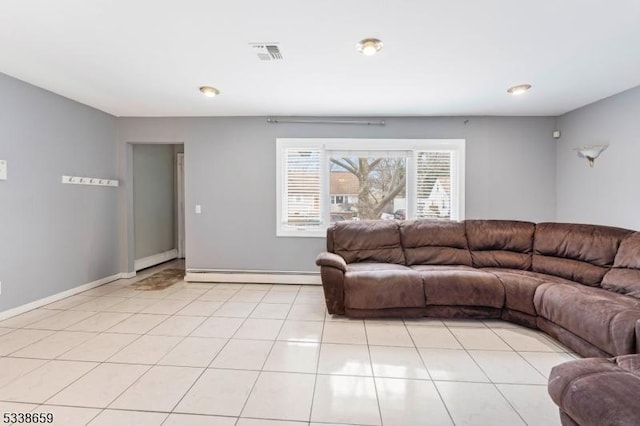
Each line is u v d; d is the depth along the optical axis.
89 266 4.12
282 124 4.45
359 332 2.86
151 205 5.49
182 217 6.20
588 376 1.39
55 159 3.61
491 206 4.39
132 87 3.38
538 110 4.11
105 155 4.36
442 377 2.14
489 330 2.91
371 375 2.16
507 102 3.81
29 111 3.29
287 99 3.74
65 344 2.56
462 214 4.38
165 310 3.37
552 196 4.37
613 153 3.49
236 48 2.51
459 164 4.38
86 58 2.69
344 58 2.68
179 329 2.88
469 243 3.72
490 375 2.17
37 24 2.17
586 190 3.86
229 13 2.04
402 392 1.97
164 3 1.93
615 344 2.04
